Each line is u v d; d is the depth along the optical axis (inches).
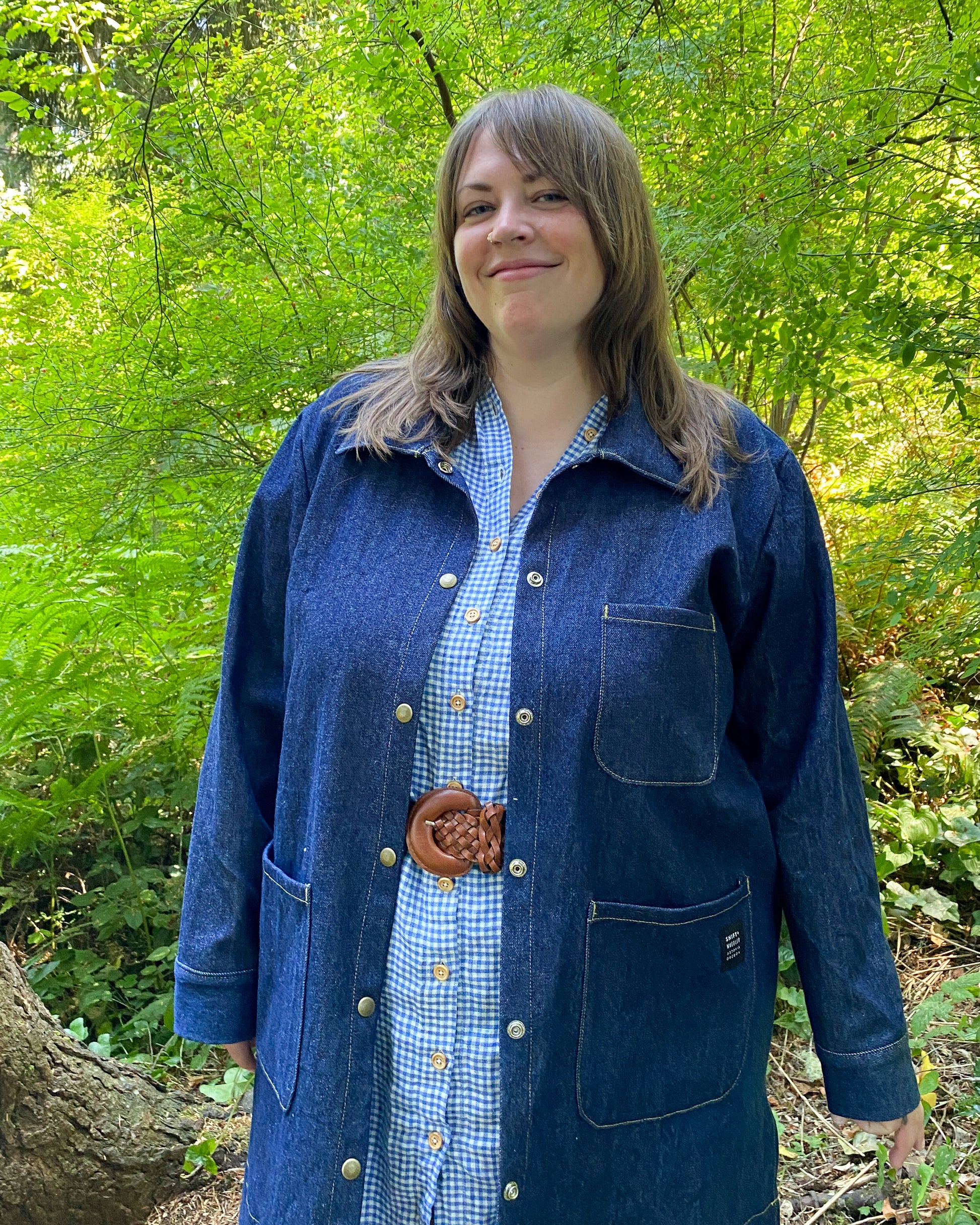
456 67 109.0
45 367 131.3
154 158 112.4
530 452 45.9
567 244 42.1
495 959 40.7
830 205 87.4
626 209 43.3
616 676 40.0
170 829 106.3
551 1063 39.8
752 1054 45.1
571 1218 40.3
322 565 45.5
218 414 109.5
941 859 110.7
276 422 112.9
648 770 40.6
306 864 44.1
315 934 42.8
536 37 98.8
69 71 116.0
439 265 47.2
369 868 42.4
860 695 119.0
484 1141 40.9
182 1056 88.2
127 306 123.6
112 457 110.5
